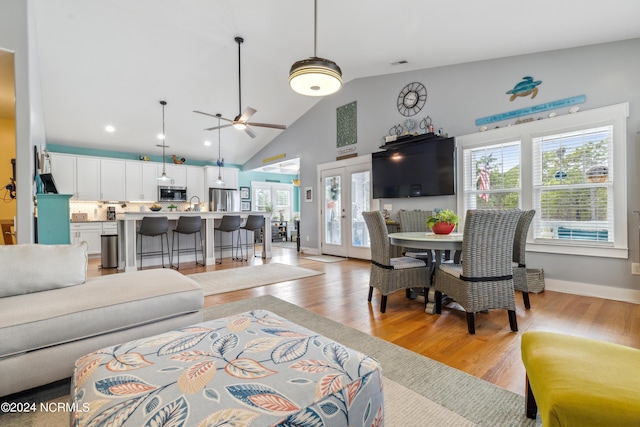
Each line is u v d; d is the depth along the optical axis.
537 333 1.28
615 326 2.36
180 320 1.89
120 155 7.36
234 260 5.79
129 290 1.80
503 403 1.46
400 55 3.98
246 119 4.31
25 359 1.40
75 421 0.81
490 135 3.87
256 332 1.25
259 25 3.66
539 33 3.00
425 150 4.48
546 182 3.47
